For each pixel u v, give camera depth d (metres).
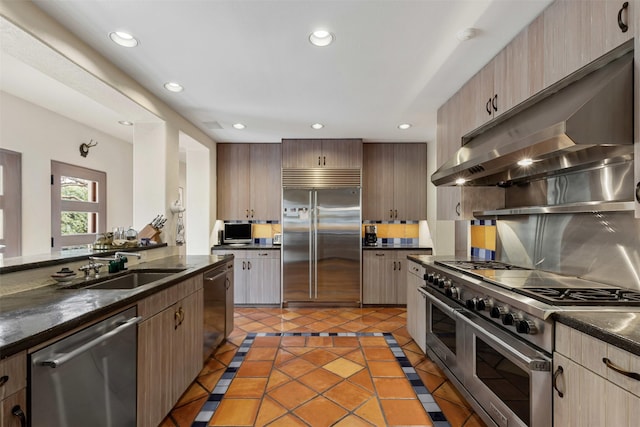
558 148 1.45
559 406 1.23
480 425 1.82
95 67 2.02
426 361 2.65
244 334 3.28
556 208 1.80
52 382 1.06
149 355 1.64
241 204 4.57
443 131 2.97
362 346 2.97
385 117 3.39
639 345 0.90
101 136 4.08
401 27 1.80
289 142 4.30
